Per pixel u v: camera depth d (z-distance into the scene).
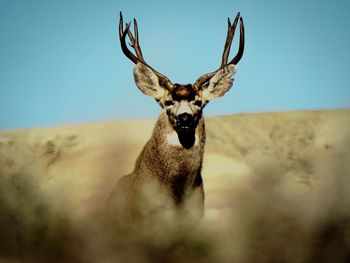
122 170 43.47
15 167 44.44
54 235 28.28
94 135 90.88
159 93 33.41
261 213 27.38
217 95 34.31
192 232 27.98
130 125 94.69
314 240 26.67
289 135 100.44
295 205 27.86
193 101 32.44
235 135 99.62
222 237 27.39
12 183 30.67
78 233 28.41
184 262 27.30
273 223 27.16
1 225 28.05
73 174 67.19
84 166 70.19
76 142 87.25
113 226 30.30
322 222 27.19
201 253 27.27
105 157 44.41
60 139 88.19
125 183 33.72
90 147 83.75
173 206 31.38
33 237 28.17
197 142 32.06
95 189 42.09
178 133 31.61
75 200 35.25
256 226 27.19
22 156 76.38
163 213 30.89
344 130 100.94
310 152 92.38
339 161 32.38
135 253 27.39
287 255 26.56
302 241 26.64
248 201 28.22
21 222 28.48
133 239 27.91
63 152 82.69
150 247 27.50
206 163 75.00
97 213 33.09
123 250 27.45
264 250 26.83
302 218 27.34
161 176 31.72
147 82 33.69
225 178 66.56
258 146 94.81
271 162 31.88
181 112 31.17
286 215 27.34
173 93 32.44
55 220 28.88
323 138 98.38
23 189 30.22
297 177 35.50
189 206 31.64
